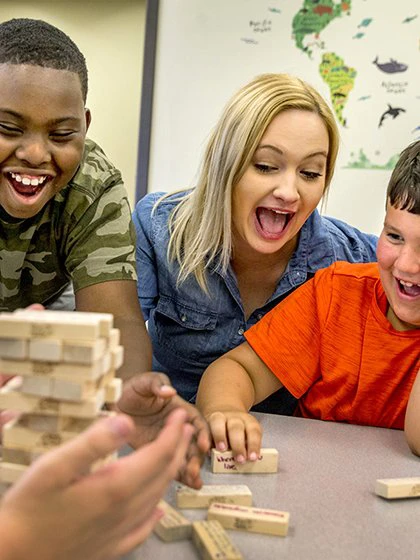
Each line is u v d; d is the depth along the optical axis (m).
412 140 1.97
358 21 1.95
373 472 0.81
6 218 1.04
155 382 0.75
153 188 2.11
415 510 0.71
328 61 1.98
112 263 1.05
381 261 1.06
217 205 1.16
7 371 0.52
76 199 1.06
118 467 0.47
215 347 1.27
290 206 1.12
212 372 1.07
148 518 0.52
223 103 2.04
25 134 0.88
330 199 2.03
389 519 0.69
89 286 1.05
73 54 0.92
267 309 1.27
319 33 1.97
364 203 2.02
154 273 1.28
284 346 1.13
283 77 1.17
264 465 0.79
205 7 2.01
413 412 0.89
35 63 0.86
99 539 0.47
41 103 0.86
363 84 1.97
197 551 0.60
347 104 1.99
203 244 1.19
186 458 0.73
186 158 2.08
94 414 0.53
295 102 1.10
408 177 1.01
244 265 1.24
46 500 0.45
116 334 0.58
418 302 1.05
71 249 1.08
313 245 1.29
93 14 2.40
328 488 0.76
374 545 0.63
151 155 2.10
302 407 1.19
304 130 1.09
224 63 2.03
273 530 0.64
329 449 0.88
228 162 1.12
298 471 0.80
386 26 1.94
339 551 0.61
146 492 0.49
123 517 0.48
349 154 2.01
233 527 0.64
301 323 1.15
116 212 1.09
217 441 0.80
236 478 0.77
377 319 1.13
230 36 2.02
